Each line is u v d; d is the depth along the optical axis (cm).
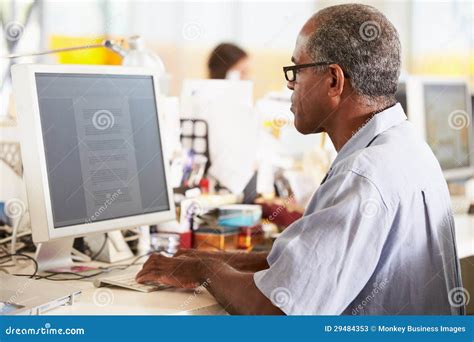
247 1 619
